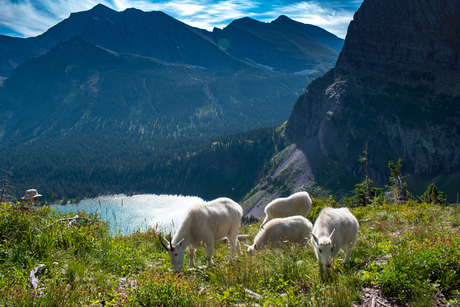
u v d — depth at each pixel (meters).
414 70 129.00
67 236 6.03
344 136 138.12
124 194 194.75
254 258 6.11
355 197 25.92
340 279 4.71
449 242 5.02
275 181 161.25
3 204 6.33
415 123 115.81
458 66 118.62
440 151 106.75
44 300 3.81
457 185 98.69
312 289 4.45
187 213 6.90
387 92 132.75
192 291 4.27
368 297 4.37
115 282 4.78
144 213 128.12
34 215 6.54
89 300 4.12
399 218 9.94
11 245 5.45
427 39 129.00
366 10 154.62
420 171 110.94
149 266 5.76
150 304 3.99
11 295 3.80
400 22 139.88
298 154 163.75
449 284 4.29
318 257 5.61
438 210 10.12
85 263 5.29
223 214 7.26
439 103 113.00
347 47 162.50
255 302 4.30
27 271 4.74
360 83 146.88
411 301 4.19
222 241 10.25
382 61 143.12
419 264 4.61
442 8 129.75
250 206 163.38
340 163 135.88
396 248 5.42
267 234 7.88
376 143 126.94
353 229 6.22
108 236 7.27
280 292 4.80
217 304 4.09
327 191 130.50
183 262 6.67
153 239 8.05
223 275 5.30
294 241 7.71
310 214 13.50
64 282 4.32
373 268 4.93
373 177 122.62
